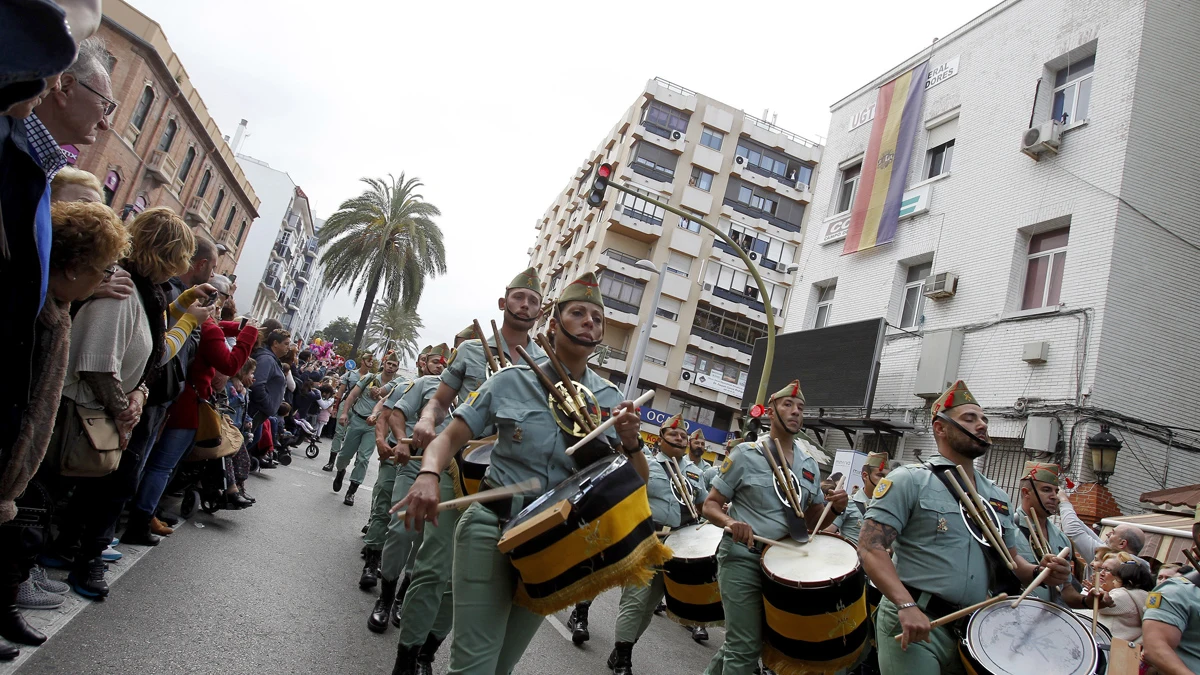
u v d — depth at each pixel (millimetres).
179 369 5016
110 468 4141
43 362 3162
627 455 3473
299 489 10883
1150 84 13375
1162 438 12297
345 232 36531
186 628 4535
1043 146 14125
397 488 5887
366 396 10852
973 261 15227
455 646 3227
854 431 17359
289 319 103000
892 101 18672
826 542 5152
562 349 3791
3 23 1501
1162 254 13000
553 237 57281
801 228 44594
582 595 3045
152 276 4406
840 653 4539
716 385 41688
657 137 43250
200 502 8117
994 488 4496
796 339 19172
